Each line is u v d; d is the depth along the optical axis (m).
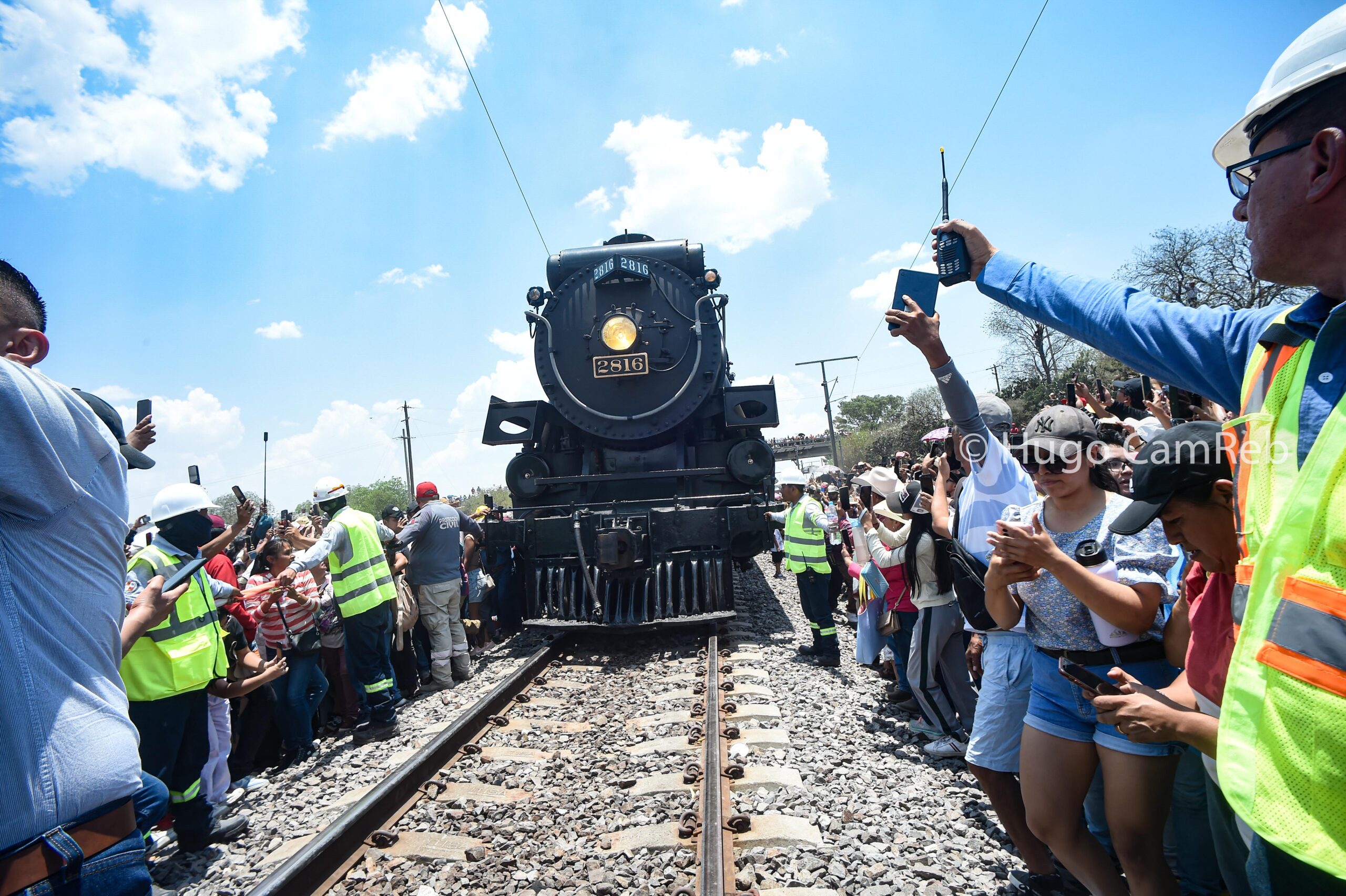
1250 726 1.16
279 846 3.80
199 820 3.83
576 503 8.52
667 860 3.27
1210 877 2.87
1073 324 1.83
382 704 5.59
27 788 1.35
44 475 1.46
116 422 1.96
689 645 7.52
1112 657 2.42
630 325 8.62
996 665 3.09
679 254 9.27
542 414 9.16
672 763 4.35
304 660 5.40
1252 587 1.19
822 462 13.80
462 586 8.12
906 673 4.97
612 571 7.47
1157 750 2.25
